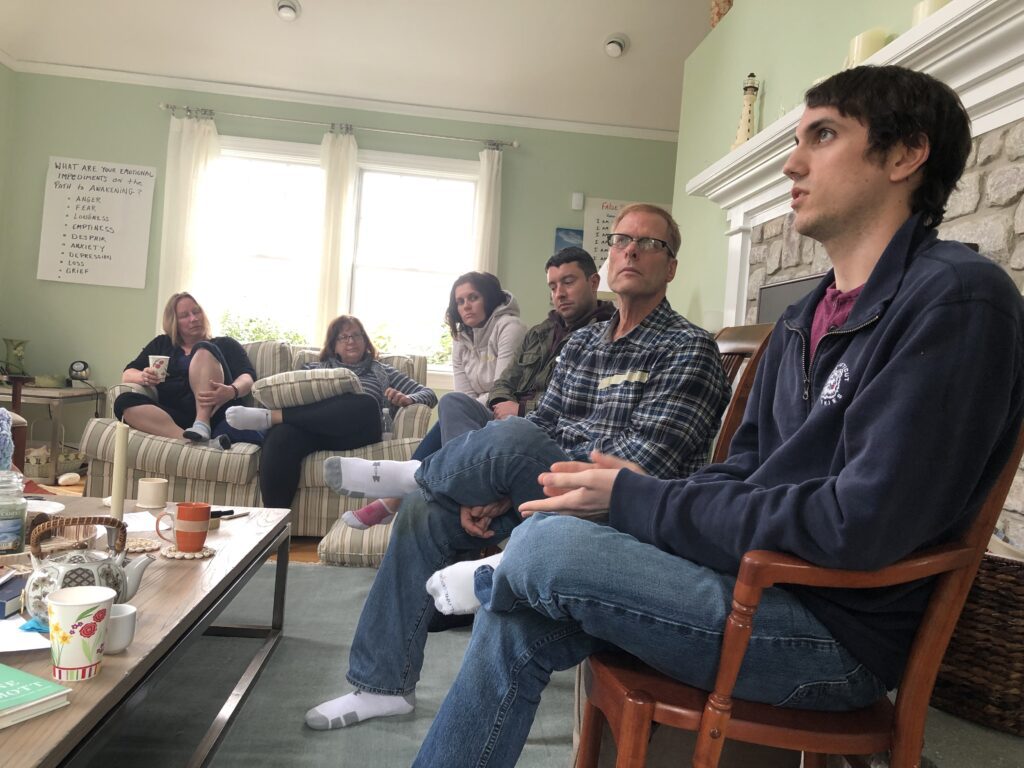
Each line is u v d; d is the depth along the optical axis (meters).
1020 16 1.64
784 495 0.85
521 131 5.52
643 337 1.73
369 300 5.55
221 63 5.14
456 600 1.29
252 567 1.70
